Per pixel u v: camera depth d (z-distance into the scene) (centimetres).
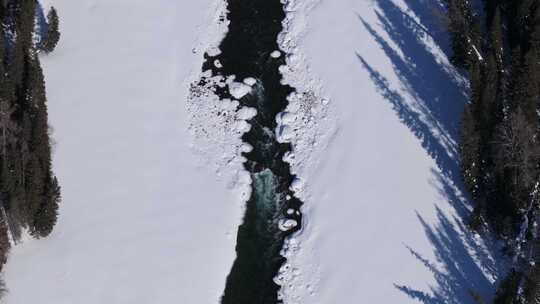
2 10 12744
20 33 12156
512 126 11156
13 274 10844
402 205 11525
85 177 11762
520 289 10325
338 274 11031
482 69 12181
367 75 12812
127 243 11231
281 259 11325
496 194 11138
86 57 12962
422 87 12656
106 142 12131
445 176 11781
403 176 11794
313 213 11600
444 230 11306
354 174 11844
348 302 10812
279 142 12325
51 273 10900
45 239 11156
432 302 10762
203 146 12288
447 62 12900
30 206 10862
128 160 11994
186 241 11338
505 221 10931
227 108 12631
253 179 12000
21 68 11925
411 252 11131
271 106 12681
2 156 11044
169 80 12938
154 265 11088
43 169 11175
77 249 11112
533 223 10994
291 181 11988
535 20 12181
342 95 12638
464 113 11319
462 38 12475
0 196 10894
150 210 11569
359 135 12206
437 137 12150
